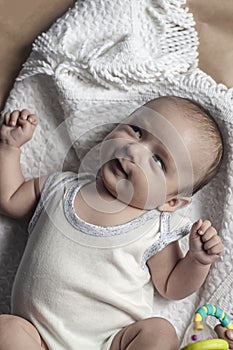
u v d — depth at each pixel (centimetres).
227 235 137
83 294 125
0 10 137
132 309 127
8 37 138
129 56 133
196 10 140
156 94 138
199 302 138
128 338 124
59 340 124
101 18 135
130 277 127
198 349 110
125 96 137
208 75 141
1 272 137
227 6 140
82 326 125
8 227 137
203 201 141
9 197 133
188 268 131
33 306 125
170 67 137
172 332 124
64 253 126
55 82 134
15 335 117
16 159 133
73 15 135
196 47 139
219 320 129
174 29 138
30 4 138
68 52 133
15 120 131
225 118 136
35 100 138
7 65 138
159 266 133
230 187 137
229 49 141
